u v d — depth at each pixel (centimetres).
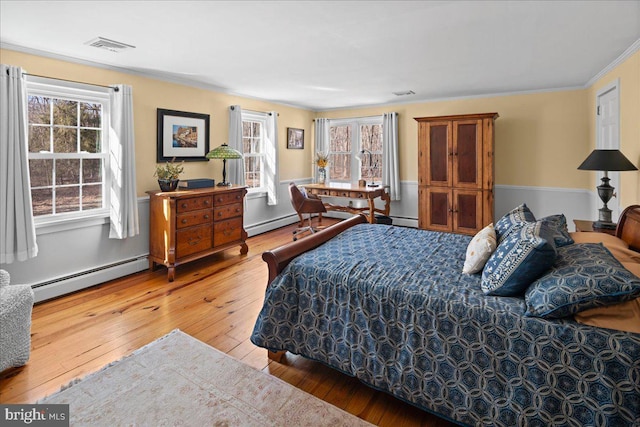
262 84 455
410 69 381
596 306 136
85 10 226
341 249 246
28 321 214
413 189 611
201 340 243
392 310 175
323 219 702
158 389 189
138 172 385
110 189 358
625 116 328
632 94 311
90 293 326
